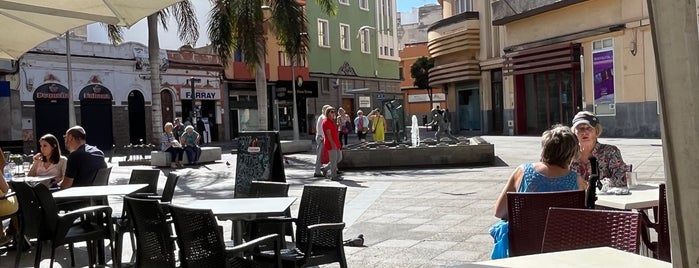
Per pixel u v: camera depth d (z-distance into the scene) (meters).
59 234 6.26
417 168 17.72
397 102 24.33
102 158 8.47
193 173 19.36
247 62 24.09
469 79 37.38
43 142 9.24
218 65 40.84
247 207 5.48
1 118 29.67
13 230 8.19
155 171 8.40
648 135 25.56
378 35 56.47
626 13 26.11
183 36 25.11
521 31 32.44
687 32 1.88
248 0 23.33
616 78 26.86
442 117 31.17
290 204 5.70
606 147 6.08
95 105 33.69
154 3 5.12
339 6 51.09
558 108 30.75
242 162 9.59
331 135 15.59
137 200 4.95
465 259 6.75
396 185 13.70
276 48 44.78
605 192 5.53
